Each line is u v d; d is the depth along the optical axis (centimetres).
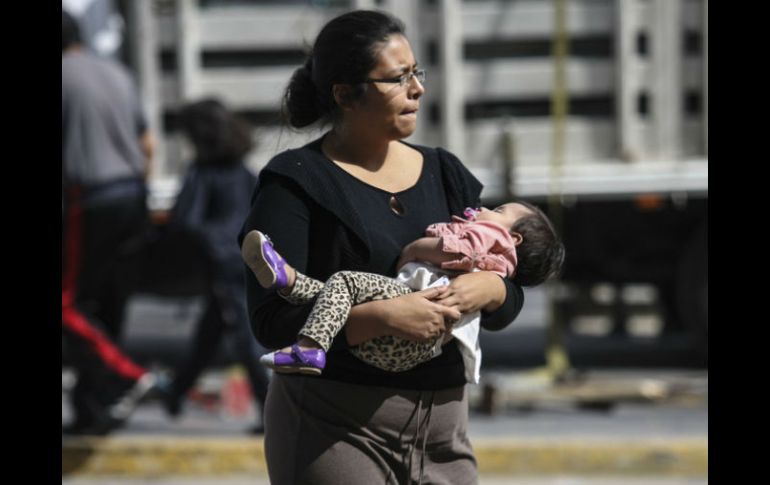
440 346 1212
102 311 2917
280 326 1187
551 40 3241
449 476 1254
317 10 3266
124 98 2641
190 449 2523
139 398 2736
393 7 3231
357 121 1229
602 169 3253
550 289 3444
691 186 3234
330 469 1202
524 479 2464
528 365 3744
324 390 1212
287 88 1299
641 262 3447
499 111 3256
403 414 1215
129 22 3281
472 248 1216
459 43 3241
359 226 1204
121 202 2609
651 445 2469
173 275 3419
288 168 1212
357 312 1173
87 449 2534
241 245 1235
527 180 3262
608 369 3641
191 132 2736
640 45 3238
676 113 3238
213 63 3309
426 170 1288
